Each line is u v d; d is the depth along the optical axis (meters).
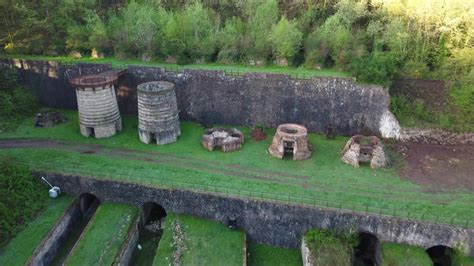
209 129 45.12
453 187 35.38
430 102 43.25
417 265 29.33
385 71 42.03
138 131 45.72
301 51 50.41
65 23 55.84
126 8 58.47
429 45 45.97
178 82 47.50
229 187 35.00
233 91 46.22
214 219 34.47
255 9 54.50
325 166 39.00
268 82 45.03
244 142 43.81
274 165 39.16
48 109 52.53
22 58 52.88
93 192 36.53
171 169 38.12
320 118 45.06
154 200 35.28
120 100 50.22
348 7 50.28
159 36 52.22
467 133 41.22
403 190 34.97
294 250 33.62
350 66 44.94
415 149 41.22
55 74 51.41
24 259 29.95
